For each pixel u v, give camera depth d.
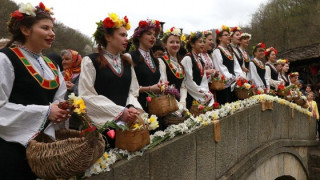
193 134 3.43
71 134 2.21
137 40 3.43
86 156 1.82
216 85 4.56
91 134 1.87
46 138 2.14
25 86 1.97
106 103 2.43
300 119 7.93
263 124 5.79
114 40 2.67
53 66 2.23
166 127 3.41
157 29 3.51
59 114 1.93
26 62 2.01
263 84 6.43
